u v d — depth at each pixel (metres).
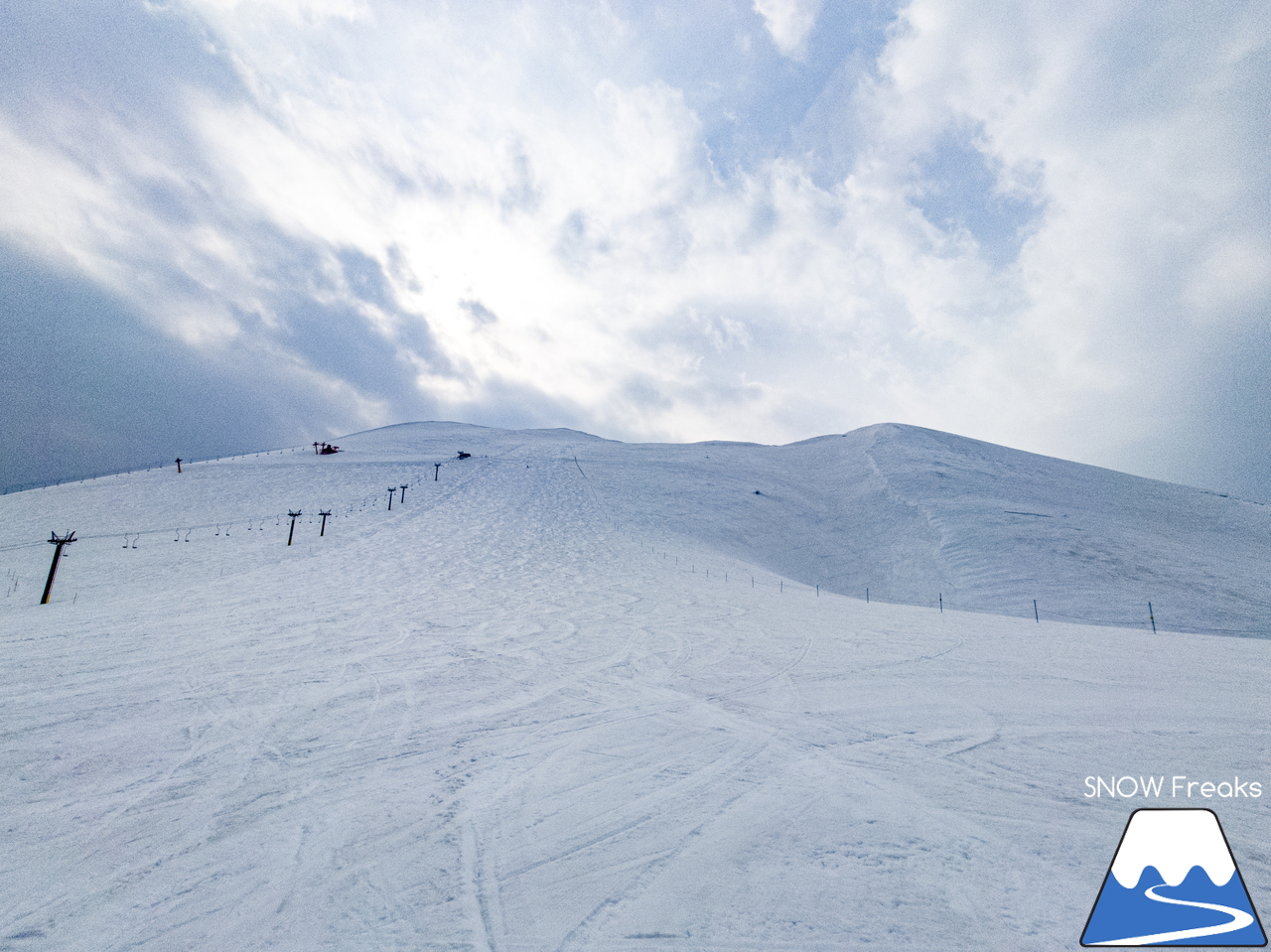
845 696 9.08
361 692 8.88
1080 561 34.09
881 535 42.91
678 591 22.47
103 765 6.10
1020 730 7.45
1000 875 4.08
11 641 12.52
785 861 4.29
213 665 10.47
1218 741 6.96
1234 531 45.09
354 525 38.25
